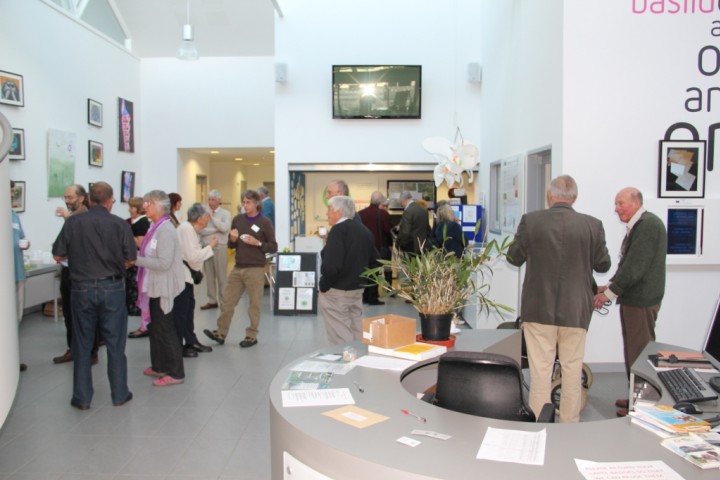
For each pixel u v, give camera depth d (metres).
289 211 9.21
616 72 4.98
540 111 5.59
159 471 3.34
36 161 7.66
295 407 2.20
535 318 3.46
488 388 2.31
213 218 8.08
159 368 5.04
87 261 4.22
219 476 3.28
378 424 2.03
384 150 9.13
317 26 9.04
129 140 10.64
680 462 1.76
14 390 2.52
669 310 5.07
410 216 7.75
